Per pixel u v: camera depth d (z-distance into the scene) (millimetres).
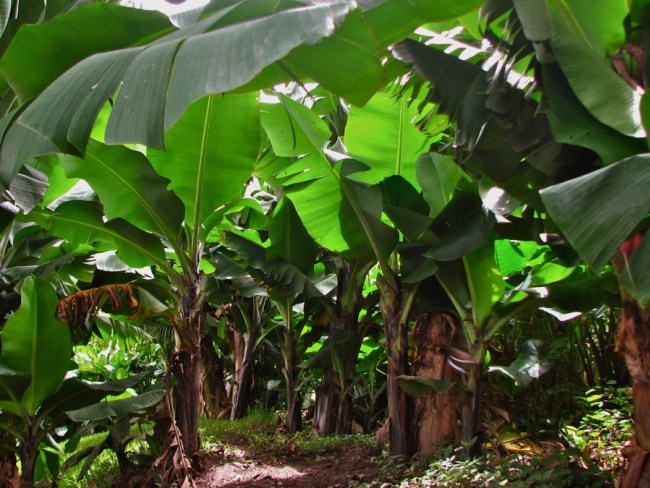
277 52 1636
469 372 4555
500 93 2951
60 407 4371
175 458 4441
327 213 4898
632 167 2135
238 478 5148
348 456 5770
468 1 2191
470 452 4391
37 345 3980
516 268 5180
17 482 4324
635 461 2982
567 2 2672
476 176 4359
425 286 4836
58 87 1967
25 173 3607
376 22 2244
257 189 7402
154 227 4473
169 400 4586
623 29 2697
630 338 2934
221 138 4168
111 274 5945
